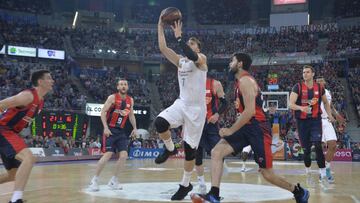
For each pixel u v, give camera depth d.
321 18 39.59
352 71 31.19
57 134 24.05
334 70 31.02
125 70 34.38
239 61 4.63
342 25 37.66
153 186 7.19
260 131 4.62
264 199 5.56
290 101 7.43
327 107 7.64
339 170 12.98
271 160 4.64
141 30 39.34
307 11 36.97
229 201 5.36
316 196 5.98
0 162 15.53
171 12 4.90
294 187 4.73
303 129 7.64
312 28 36.12
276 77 25.11
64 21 38.34
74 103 27.38
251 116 4.39
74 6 38.88
